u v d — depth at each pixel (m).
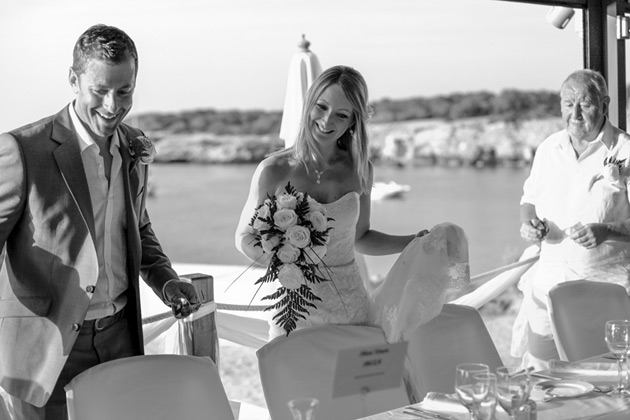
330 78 3.49
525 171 24.66
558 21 5.74
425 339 3.53
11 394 2.80
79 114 2.84
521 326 5.10
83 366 2.88
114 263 2.94
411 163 25.25
